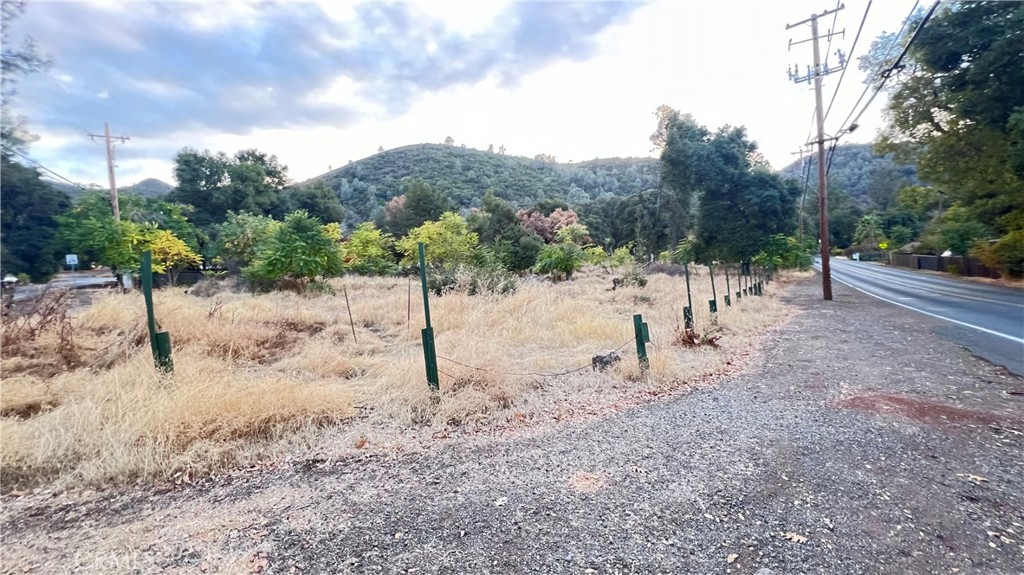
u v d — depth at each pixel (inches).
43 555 97.0
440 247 951.6
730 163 1400.1
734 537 99.3
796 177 1477.6
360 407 190.2
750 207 1348.4
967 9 679.7
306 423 167.2
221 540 100.9
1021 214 784.9
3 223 823.7
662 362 240.5
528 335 324.8
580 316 371.2
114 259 790.5
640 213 1914.4
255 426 157.8
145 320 278.7
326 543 98.9
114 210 1015.6
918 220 2551.7
